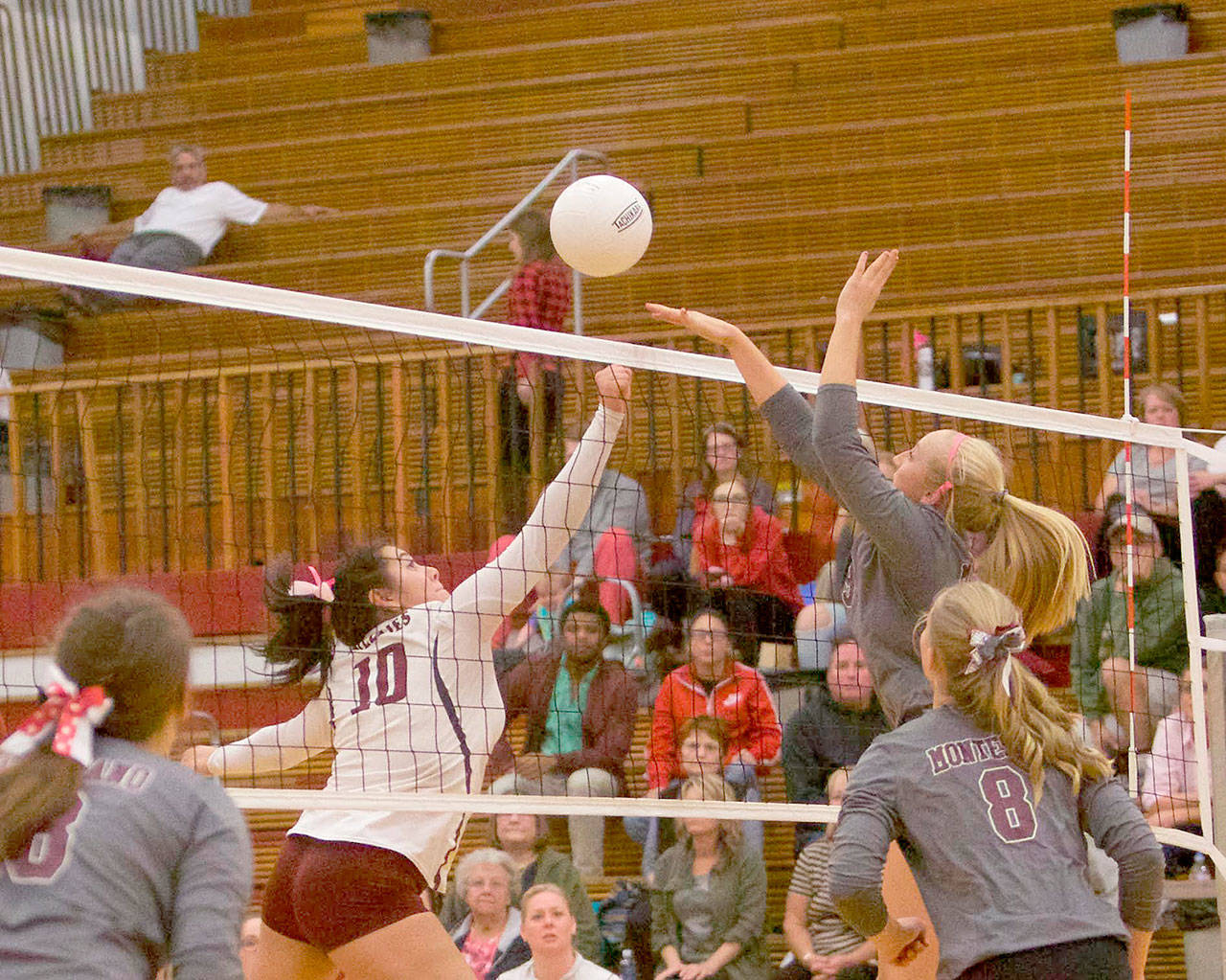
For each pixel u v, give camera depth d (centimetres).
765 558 1327
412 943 696
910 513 704
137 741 490
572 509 759
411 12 2659
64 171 2539
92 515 1655
